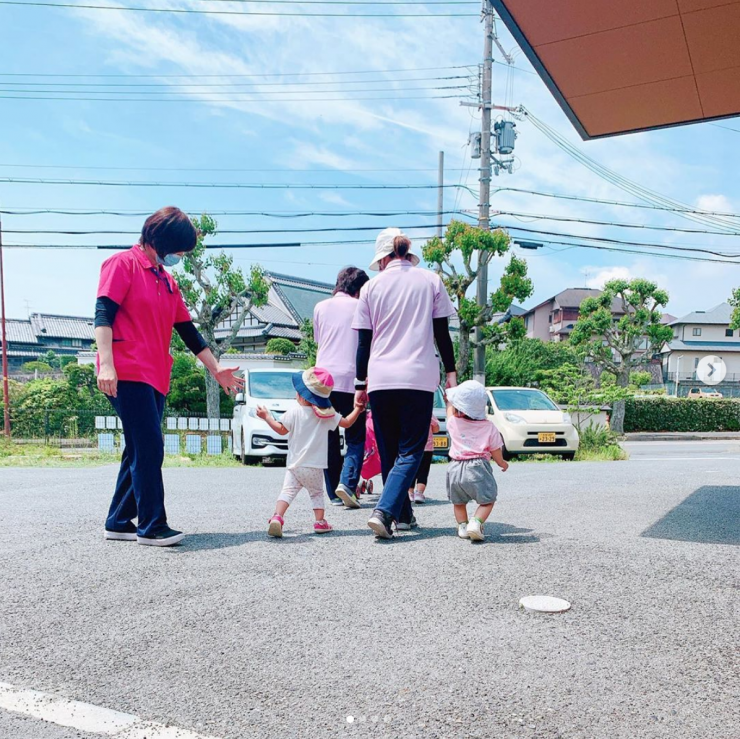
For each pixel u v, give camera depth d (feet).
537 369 69.87
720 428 91.81
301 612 7.88
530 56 15.55
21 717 5.51
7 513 14.55
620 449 45.29
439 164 76.18
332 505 16.08
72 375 72.33
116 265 10.80
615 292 89.76
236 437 36.83
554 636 7.16
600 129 19.84
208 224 57.67
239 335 118.42
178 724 5.40
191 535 12.04
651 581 9.11
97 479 22.72
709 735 5.22
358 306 12.66
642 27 14.25
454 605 8.12
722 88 16.94
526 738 5.16
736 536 12.01
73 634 7.23
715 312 176.76
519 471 26.02
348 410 15.81
